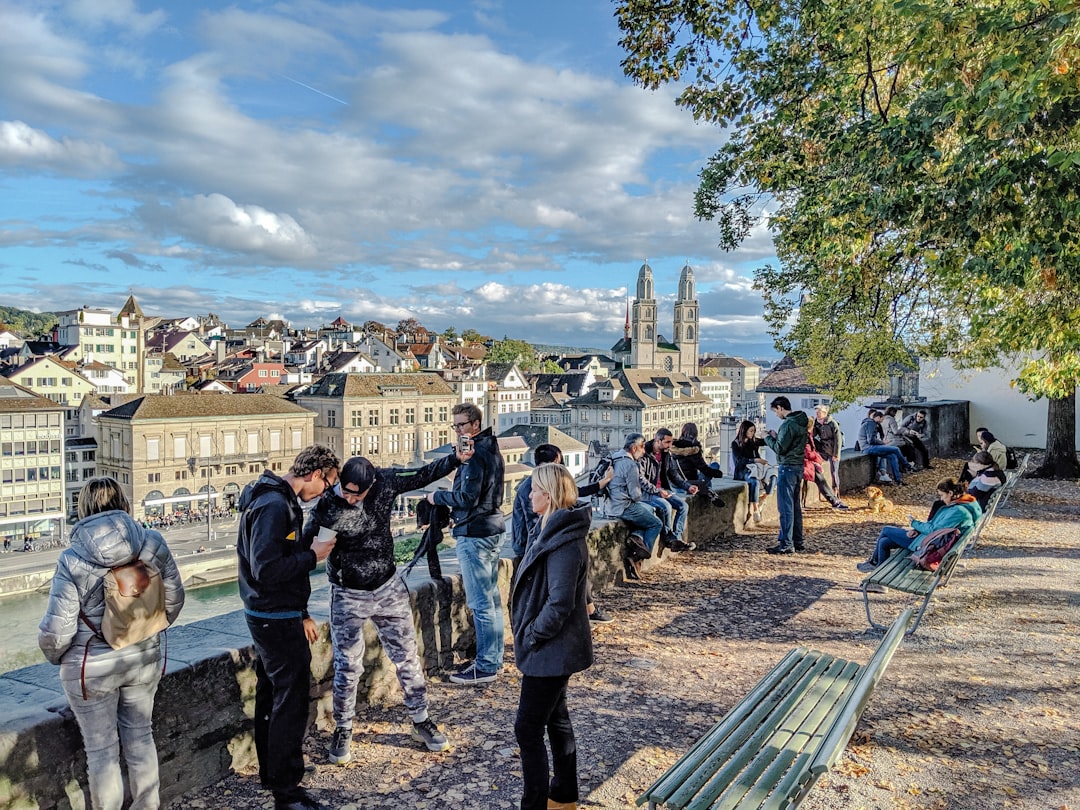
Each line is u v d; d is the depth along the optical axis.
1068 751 4.95
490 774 4.65
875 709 5.65
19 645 37.38
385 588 4.79
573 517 4.06
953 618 7.91
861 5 9.38
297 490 4.34
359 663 4.79
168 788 4.18
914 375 31.95
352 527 4.60
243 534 4.18
